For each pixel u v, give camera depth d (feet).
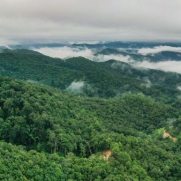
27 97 578.25
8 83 609.01
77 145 515.50
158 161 494.18
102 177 415.03
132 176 421.59
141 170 438.81
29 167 387.96
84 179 410.31
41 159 416.46
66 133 526.57
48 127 529.45
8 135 512.22
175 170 480.23
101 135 534.37
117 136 534.78
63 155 490.08
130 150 492.54
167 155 519.60
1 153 390.21
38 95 611.47
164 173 465.88
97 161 450.71
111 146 490.08
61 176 396.37
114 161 447.42
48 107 575.79
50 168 399.24
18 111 542.16
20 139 513.45
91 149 517.55
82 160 443.32
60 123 550.77
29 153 428.56
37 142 511.81
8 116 538.88
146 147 526.57
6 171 360.48
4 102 550.77
